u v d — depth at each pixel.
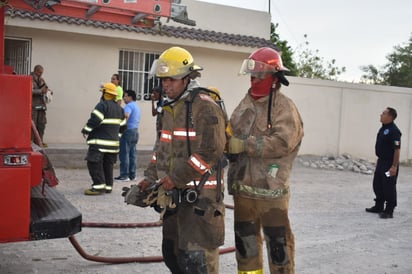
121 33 12.93
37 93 11.58
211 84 15.21
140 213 7.94
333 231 7.59
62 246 6.02
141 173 11.94
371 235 7.47
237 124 4.16
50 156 11.71
